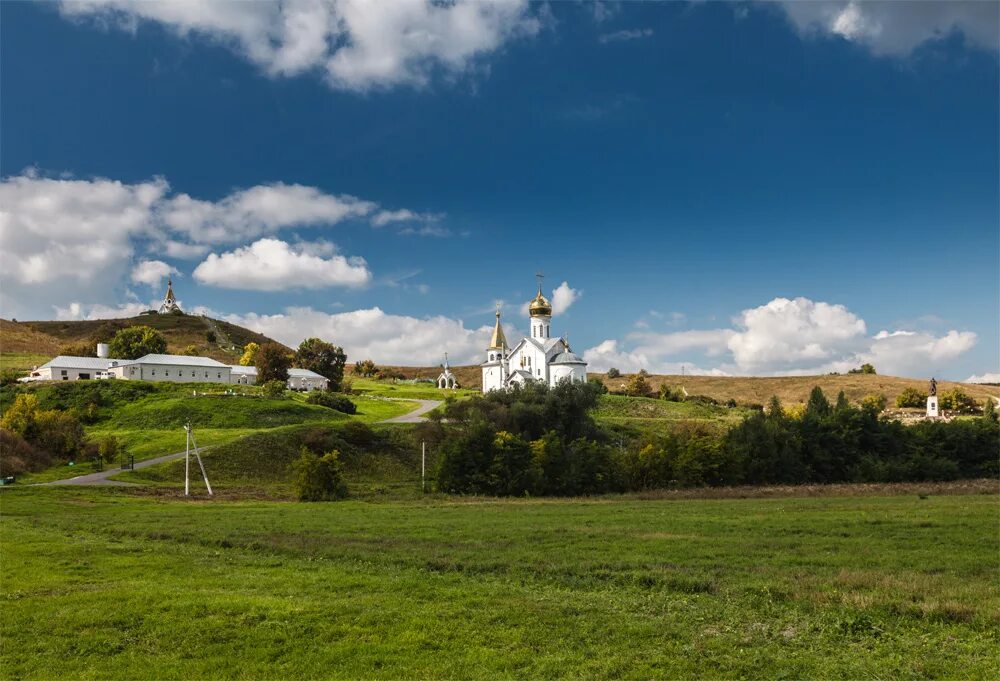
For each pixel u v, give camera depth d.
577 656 19.61
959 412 184.25
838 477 94.19
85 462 88.25
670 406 160.88
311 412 130.88
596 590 28.34
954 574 31.38
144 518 49.22
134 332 191.62
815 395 109.06
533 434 109.56
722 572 31.23
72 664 18.92
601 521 49.06
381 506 61.78
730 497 72.81
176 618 22.23
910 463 94.12
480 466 79.94
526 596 26.14
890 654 19.92
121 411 127.50
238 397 132.12
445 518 51.06
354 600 24.77
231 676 18.39
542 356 163.75
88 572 29.50
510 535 41.88
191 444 96.94
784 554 35.69
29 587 26.30
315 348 193.25
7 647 20.11
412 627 21.78
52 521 46.75
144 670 18.61
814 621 23.05
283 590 26.28
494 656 19.58
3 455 81.00
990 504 60.38
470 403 118.12
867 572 30.48
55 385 137.12
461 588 27.27
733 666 18.89
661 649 20.27
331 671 18.61
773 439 91.62
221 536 40.12
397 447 99.75
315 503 65.06
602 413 148.12
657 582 29.09
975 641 21.09
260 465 88.88
